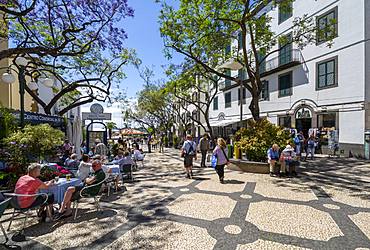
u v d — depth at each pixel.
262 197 6.89
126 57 17.19
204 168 12.77
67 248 4.03
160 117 37.38
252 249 3.91
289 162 9.93
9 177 7.20
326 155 17.12
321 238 4.28
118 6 10.11
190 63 18.08
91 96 16.59
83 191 5.48
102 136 17.03
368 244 4.04
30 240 4.34
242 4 11.77
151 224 5.00
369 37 15.08
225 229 4.70
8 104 16.03
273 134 11.42
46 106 14.24
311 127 18.92
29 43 10.68
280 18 21.89
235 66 12.84
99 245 4.12
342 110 16.48
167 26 12.64
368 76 15.11
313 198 6.75
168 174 11.02
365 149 14.98
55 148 8.91
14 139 7.64
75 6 9.36
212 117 35.47
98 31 10.16
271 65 22.89
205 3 11.92
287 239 4.25
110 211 5.86
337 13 16.75
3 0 7.87
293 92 20.70
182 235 4.46
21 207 4.63
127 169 9.18
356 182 8.74
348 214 5.46
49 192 5.36
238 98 28.94
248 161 11.23
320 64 18.16
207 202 6.46
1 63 15.70
